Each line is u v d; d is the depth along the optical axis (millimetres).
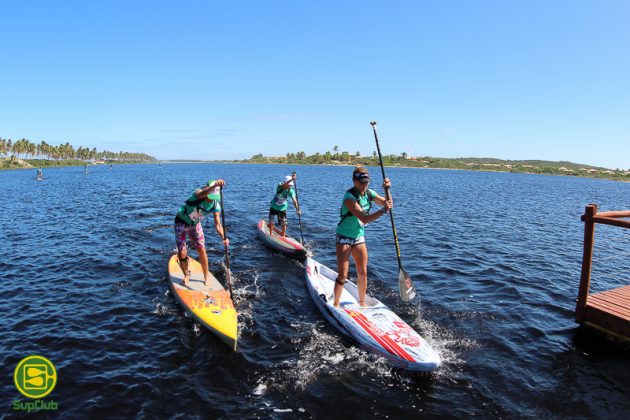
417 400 4379
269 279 8227
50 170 100125
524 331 6113
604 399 4465
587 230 5883
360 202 5531
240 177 61250
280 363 5047
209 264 9109
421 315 6641
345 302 6410
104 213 17531
